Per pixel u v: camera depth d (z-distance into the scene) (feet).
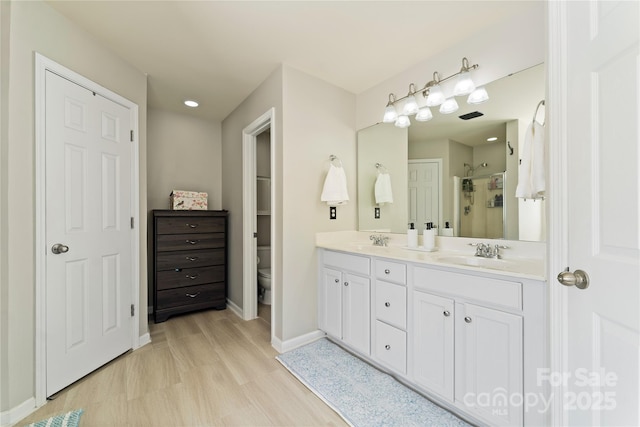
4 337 4.31
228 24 5.40
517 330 3.69
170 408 4.68
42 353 4.75
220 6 4.91
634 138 2.24
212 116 10.61
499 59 5.29
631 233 2.27
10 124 4.39
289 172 6.86
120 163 6.41
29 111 4.64
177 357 6.42
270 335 7.67
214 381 5.47
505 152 5.27
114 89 6.31
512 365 3.74
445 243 6.28
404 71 7.08
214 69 7.09
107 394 5.04
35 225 4.71
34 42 4.70
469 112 5.84
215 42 5.97
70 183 5.27
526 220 5.02
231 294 9.91
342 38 5.81
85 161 5.57
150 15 5.15
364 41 5.91
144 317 7.12
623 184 2.35
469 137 5.84
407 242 6.89
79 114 5.45
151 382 5.42
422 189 6.75
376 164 7.84
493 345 3.94
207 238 9.47
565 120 3.03
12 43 4.41
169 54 6.42
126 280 6.53
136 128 6.88
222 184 11.16
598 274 2.62
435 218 6.49
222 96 8.76
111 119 6.19
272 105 7.23
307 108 7.22
